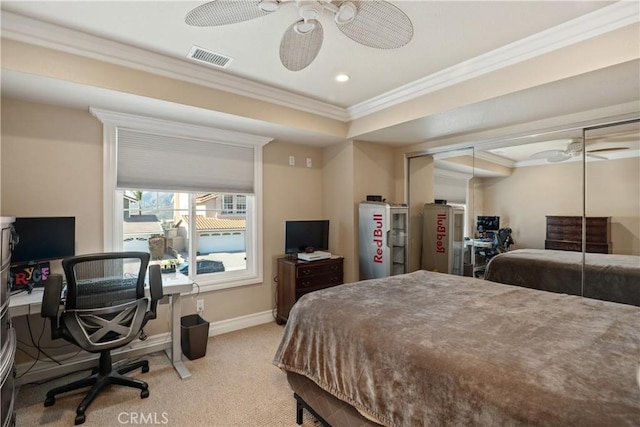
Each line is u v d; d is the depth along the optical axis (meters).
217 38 2.15
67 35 2.06
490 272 3.46
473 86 2.52
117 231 2.89
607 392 0.96
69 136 2.65
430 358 1.26
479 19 1.91
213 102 2.74
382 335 1.49
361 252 3.92
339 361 1.61
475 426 1.06
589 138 2.77
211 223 3.58
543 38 2.08
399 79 2.79
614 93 2.32
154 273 2.40
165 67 2.46
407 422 1.26
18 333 2.45
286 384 2.41
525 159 3.17
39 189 2.53
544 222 3.06
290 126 3.27
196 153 3.34
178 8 1.83
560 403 0.94
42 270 2.46
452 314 1.70
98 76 2.22
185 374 2.52
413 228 4.20
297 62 2.06
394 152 4.36
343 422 1.61
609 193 2.69
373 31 1.72
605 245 2.72
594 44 1.93
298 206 4.16
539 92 2.30
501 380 1.07
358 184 3.96
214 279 3.49
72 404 2.14
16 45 1.96
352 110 3.54
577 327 1.50
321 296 2.07
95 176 2.77
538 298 2.01
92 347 2.01
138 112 2.79
